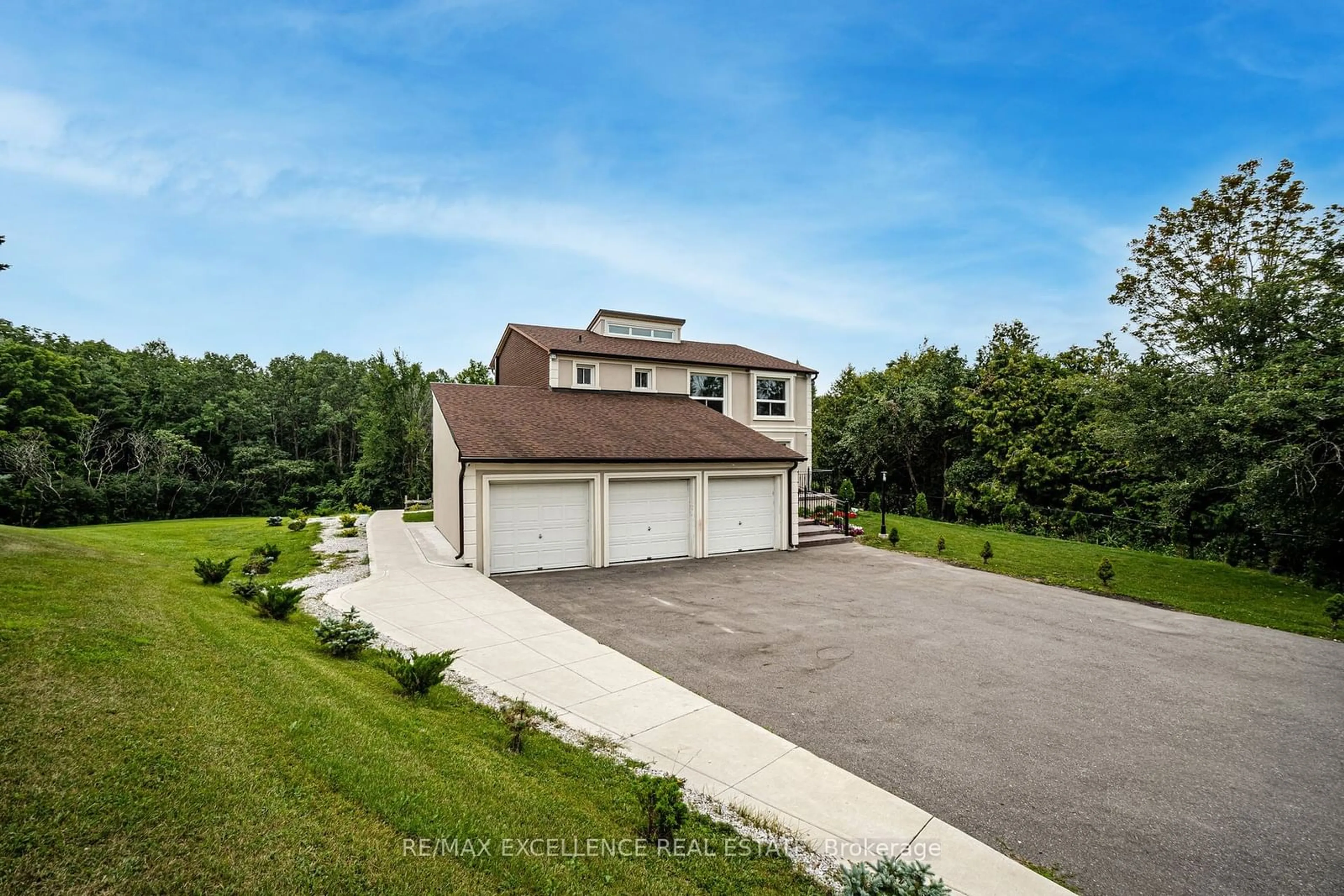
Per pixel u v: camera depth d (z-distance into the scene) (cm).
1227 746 542
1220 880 360
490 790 391
